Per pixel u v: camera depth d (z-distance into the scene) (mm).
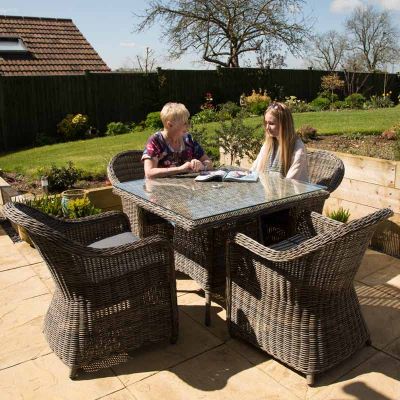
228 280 2803
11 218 2273
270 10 20188
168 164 3742
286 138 3637
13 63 13602
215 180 3406
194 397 2402
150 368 2635
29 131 11508
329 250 2230
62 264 2369
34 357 2742
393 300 3352
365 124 9391
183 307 3320
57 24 15734
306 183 3342
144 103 13641
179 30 20375
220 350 2795
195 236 3111
